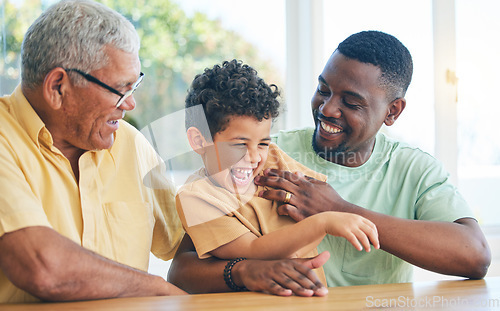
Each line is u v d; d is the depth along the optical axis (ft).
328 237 4.43
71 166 3.93
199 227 3.79
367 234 3.47
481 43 8.13
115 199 4.02
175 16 7.39
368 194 4.68
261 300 3.10
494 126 8.22
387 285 3.63
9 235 3.04
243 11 7.66
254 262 3.51
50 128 3.72
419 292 3.38
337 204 4.04
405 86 4.64
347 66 4.34
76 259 3.08
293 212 3.94
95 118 3.65
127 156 4.14
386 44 4.46
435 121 7.86
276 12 7.79
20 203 3.13
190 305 2.94
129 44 3.61
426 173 4.70
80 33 3.47
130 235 4.00
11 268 3.02
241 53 7.70
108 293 3.18
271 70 7.81
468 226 4.22
